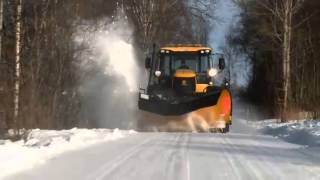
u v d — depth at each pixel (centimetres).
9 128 3659
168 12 10819
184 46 6412
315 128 5084
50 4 6469
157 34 10425
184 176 2531
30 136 3731
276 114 9788
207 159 3102
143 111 5634
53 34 6506
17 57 5366
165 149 3550
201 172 2647
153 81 6156
